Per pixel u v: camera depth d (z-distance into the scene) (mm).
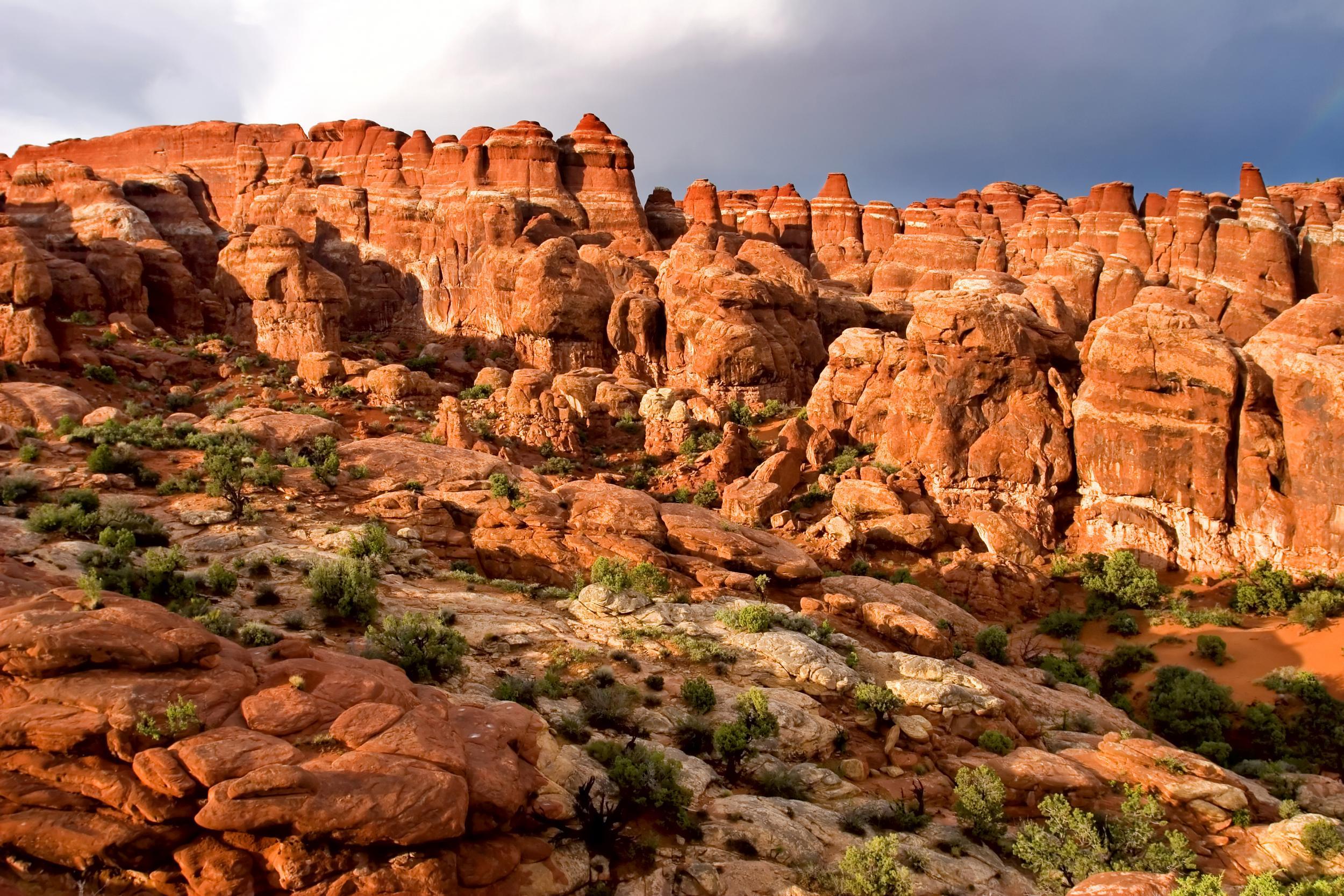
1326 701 38062
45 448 41719
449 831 15203
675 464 62750
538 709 23609
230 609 27312
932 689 29641
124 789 14586
